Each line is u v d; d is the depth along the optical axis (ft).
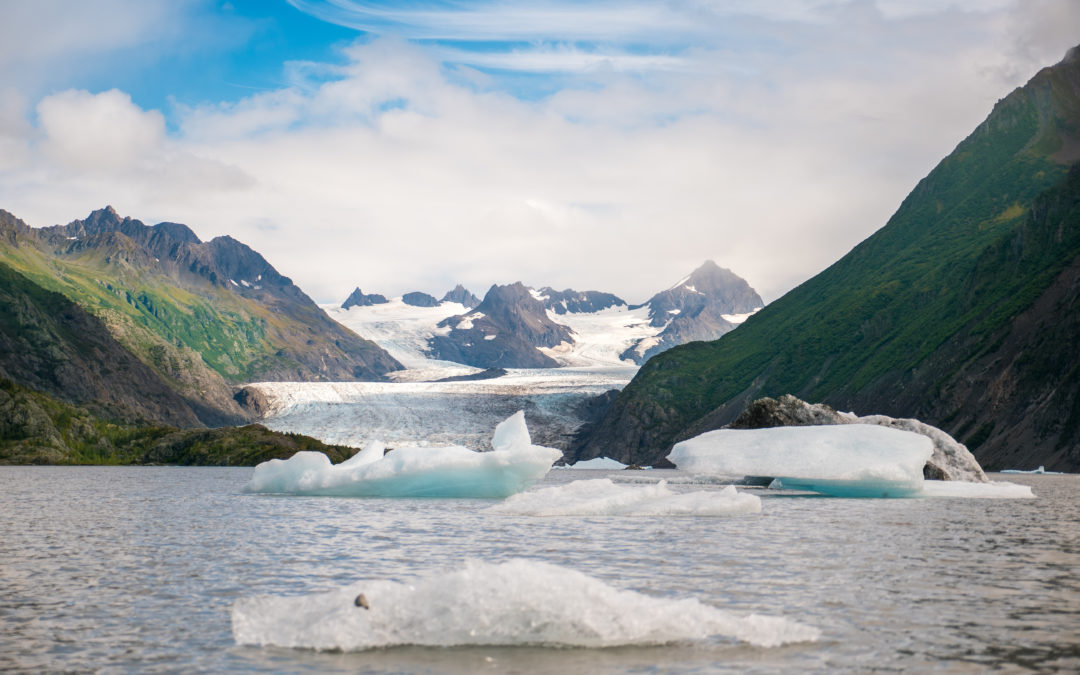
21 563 77.92
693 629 48.88
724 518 118.21
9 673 42.91
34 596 62.08
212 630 51.34
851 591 63.46
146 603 59.47
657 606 50.19
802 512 129.39
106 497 169.37
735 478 262.88
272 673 42.34
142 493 183.32
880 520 116.78
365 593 50.72
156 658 45.32
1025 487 175.11
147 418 595.06
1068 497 170.71
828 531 102.37
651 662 43.91
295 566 76.02
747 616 53.31
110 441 424.46
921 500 157.99
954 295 524.93
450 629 47.70
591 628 47.39
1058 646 47.55
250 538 97.04
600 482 138.51
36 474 286.87
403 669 42.70
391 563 77.66
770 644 47.29
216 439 411.54
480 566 51.55
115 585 66.54
